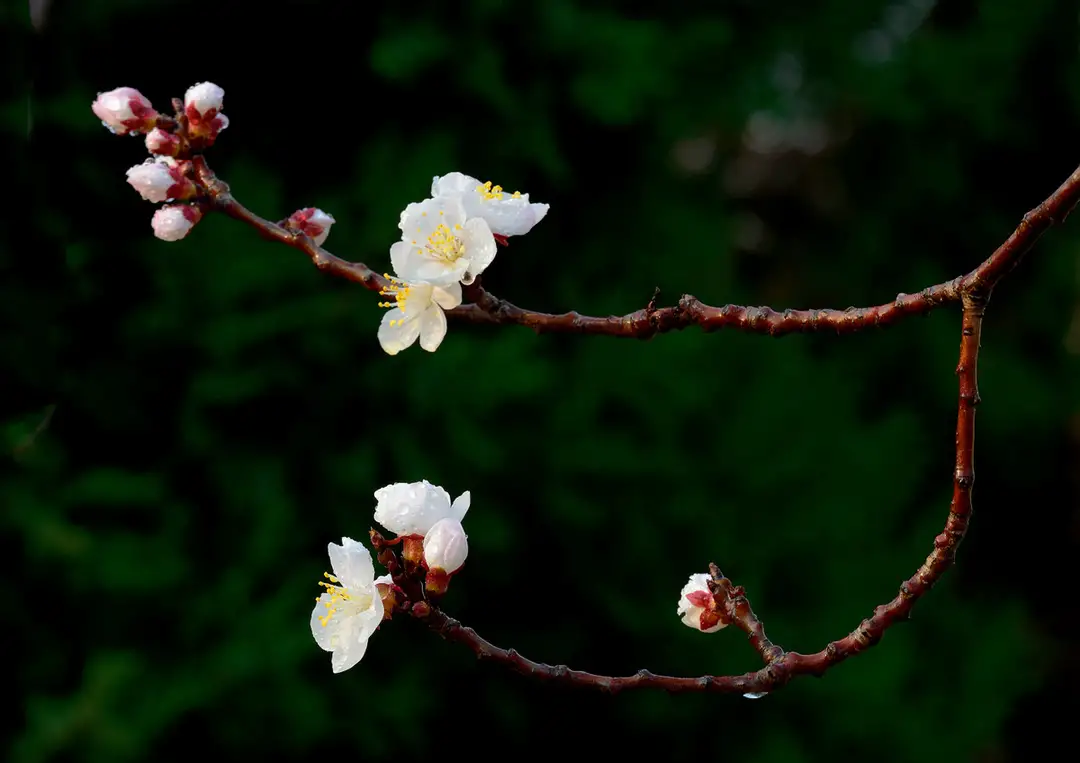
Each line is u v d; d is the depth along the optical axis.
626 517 6.61
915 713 6.95
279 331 6.11
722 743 6.68
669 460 6.62
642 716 6.58
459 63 6.41
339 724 6.02
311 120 6.64
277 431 6.26
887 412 8.71
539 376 6.13
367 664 6.20
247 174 6.16
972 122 8.84
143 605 5.97
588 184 7.10
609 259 7.06
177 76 6.47
